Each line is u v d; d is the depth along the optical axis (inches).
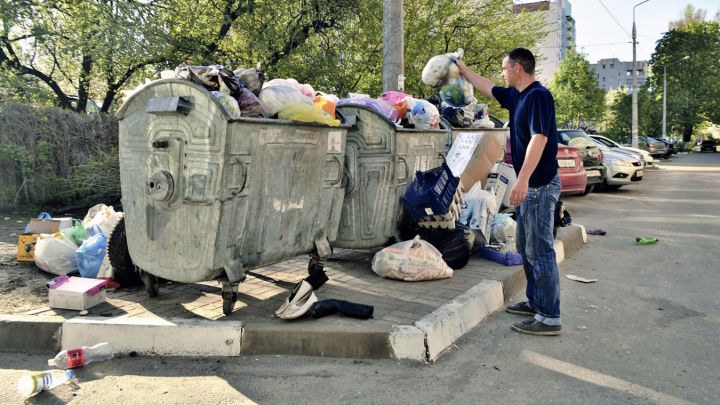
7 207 354.0
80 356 130.9
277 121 148.6
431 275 187.0
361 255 232.4
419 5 552.1
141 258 155.1
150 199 148.5
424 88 556.7
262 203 150.7
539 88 148.4
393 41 310.2
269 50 483.5
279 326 140.6
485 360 136.4
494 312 174.6
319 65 493.7
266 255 157.4
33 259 212.1
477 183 233.1
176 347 138.6
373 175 199.9
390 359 135.6
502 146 267.6
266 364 133.0
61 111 377.1
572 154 436.5
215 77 146.4
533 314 170.4
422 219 206.4
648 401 115.3
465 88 202.4
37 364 134.4
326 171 174.1
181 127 139.9
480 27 590.9
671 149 1598.2
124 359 136.6
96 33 468.1
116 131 402.9
